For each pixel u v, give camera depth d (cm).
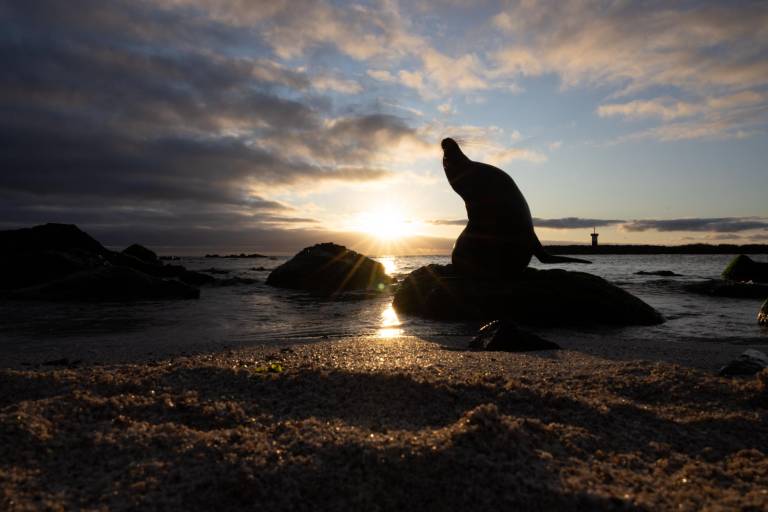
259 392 387
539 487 244
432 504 235
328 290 1767
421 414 349
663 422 341
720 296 1372
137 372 434
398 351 586
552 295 955
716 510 231
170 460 267
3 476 246
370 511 231
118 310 1137
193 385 400
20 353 610
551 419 341
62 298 1364
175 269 2508
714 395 390
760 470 274
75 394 351
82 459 269
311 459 265
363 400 372
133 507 229
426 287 1084
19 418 301
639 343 668
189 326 886
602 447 301
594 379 438
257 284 2019
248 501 235
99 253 2405
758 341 724
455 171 1103
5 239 2266
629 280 1922
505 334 622
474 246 1080
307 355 553
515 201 1062
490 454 270
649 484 256
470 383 405
